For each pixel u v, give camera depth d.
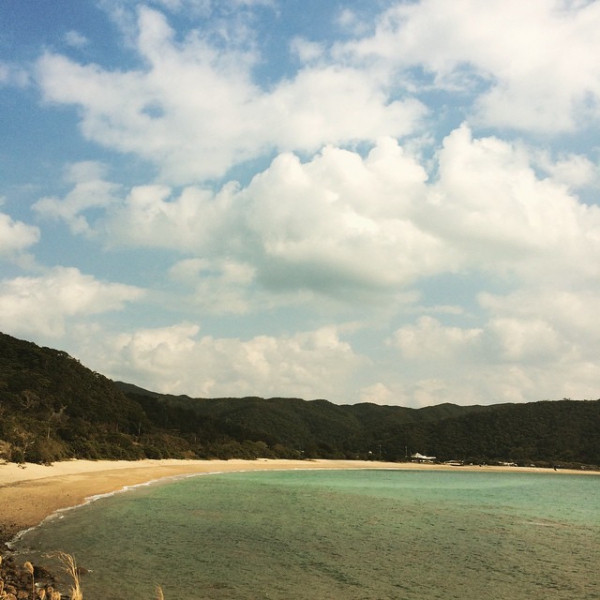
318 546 26.03
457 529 33.72
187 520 31.42
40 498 34.47
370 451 178.25
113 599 16.14
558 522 39.31
